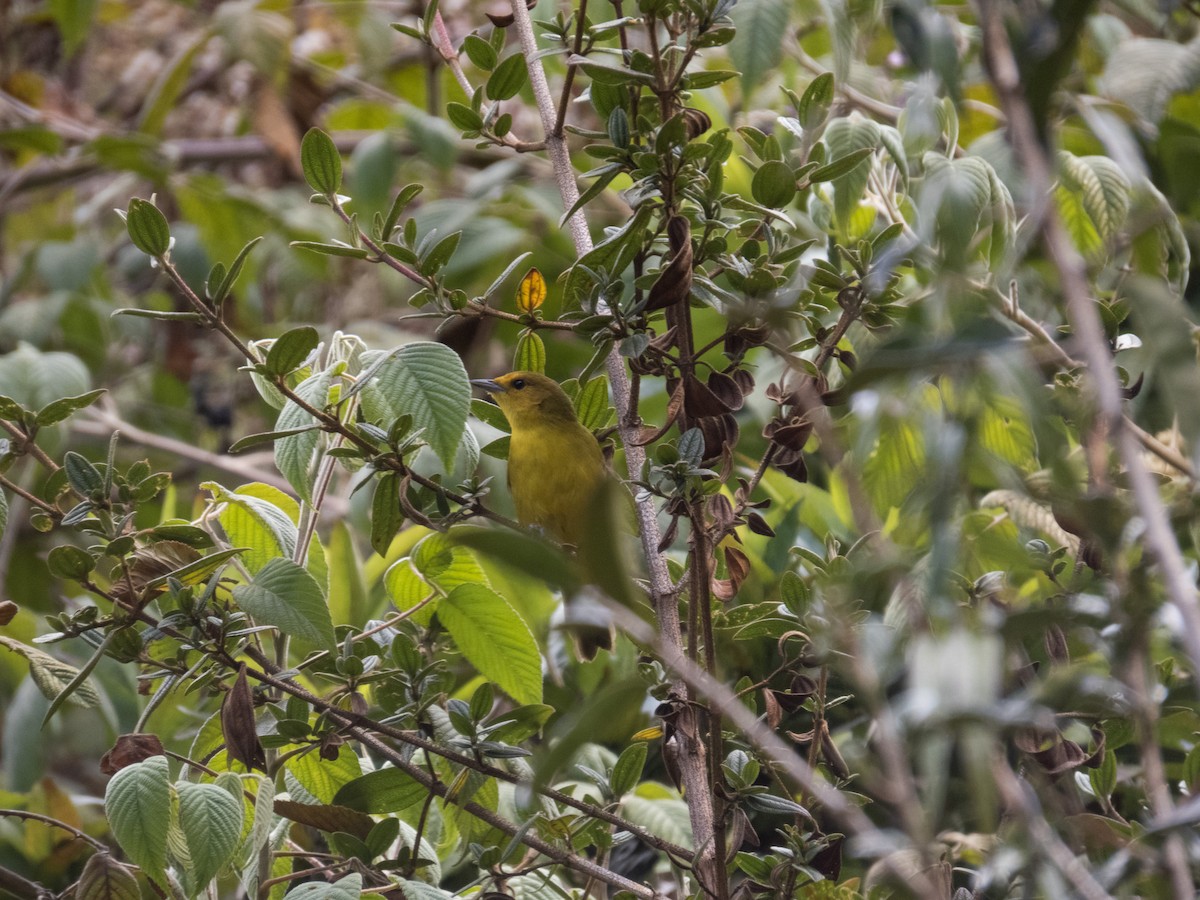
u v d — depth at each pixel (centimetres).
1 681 865
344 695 452
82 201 1525
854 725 553
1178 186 498
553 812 466
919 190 559
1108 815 426
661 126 368
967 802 404
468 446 462
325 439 492
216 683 438
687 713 380
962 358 242
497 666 474
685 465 375
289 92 1204
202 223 1185
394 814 504
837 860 400
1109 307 401
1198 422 251
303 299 1290
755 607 421
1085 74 703
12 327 1176
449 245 418
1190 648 218
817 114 459
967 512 439
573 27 442
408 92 1305
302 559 488
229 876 488
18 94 1309
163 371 1252
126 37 1488
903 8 375
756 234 432
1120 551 295
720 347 746
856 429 474
